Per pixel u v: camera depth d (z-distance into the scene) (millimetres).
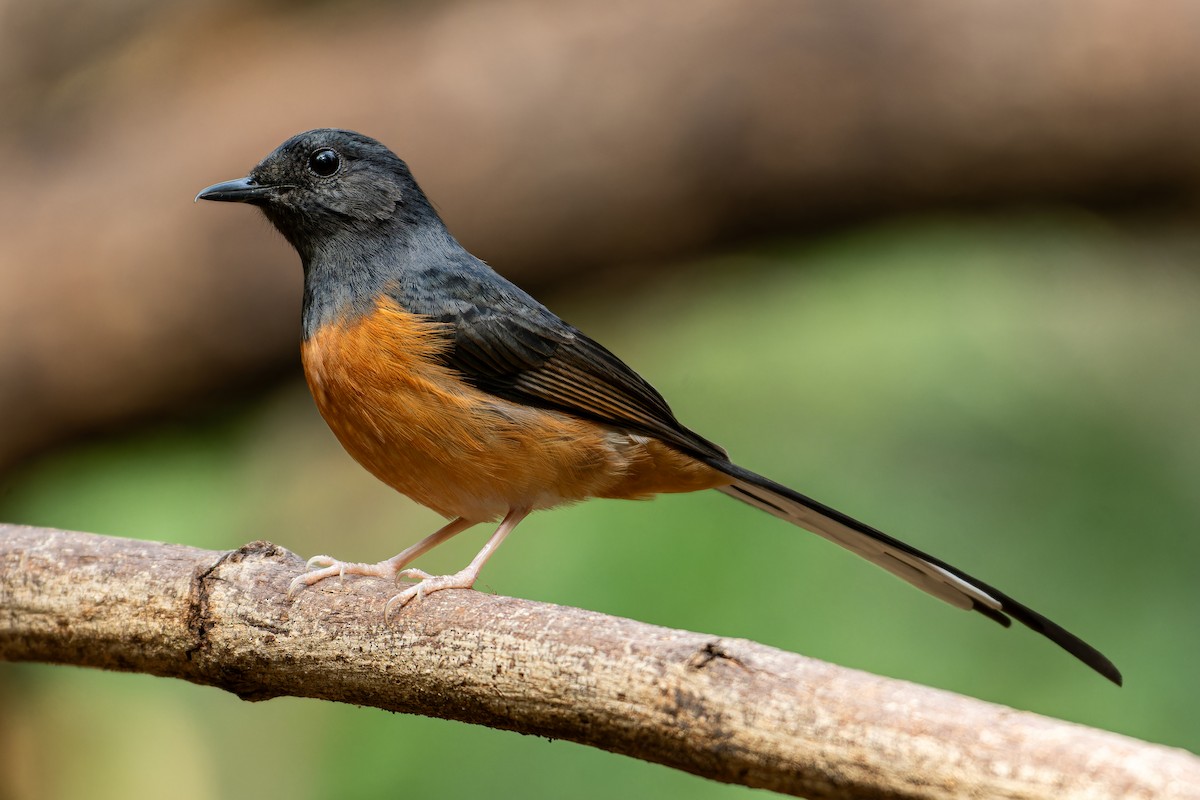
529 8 14125
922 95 12922
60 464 14125
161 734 12961
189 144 14016
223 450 14078
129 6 14938
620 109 13398
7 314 13562
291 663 6750
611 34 13609
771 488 8320
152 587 6969
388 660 6531
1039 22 12727
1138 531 10953
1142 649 10367
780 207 13547
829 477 11297
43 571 7113
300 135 9102
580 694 6031
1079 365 12188
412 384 8289
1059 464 11359
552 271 14039
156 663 7031
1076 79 12648
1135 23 12523
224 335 13703
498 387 8523
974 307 12773
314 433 14234
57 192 14039
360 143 9047
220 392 14078
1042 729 5211
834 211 13578
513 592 11039
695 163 13359
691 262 14102
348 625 6645
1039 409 11688
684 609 10594
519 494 8555
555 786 10281
